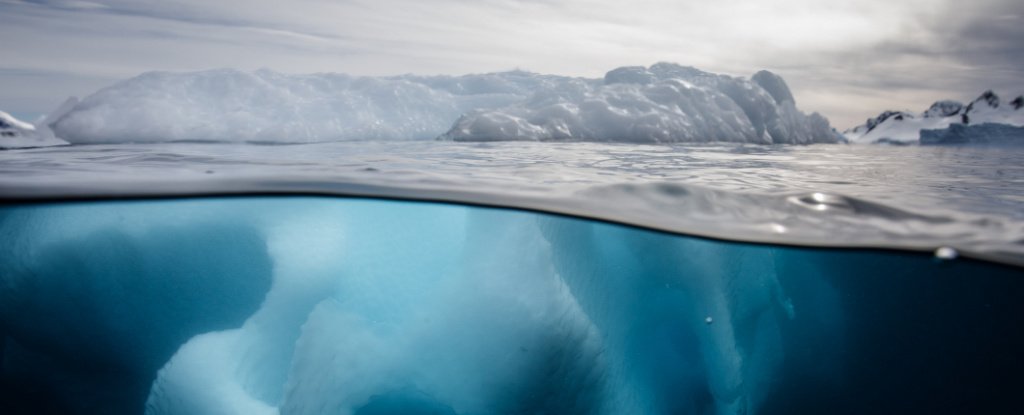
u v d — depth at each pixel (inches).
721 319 247.6
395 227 210.7
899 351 504.7
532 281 201.6
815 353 409.1
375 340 195.5
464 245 212.1
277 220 203.8
